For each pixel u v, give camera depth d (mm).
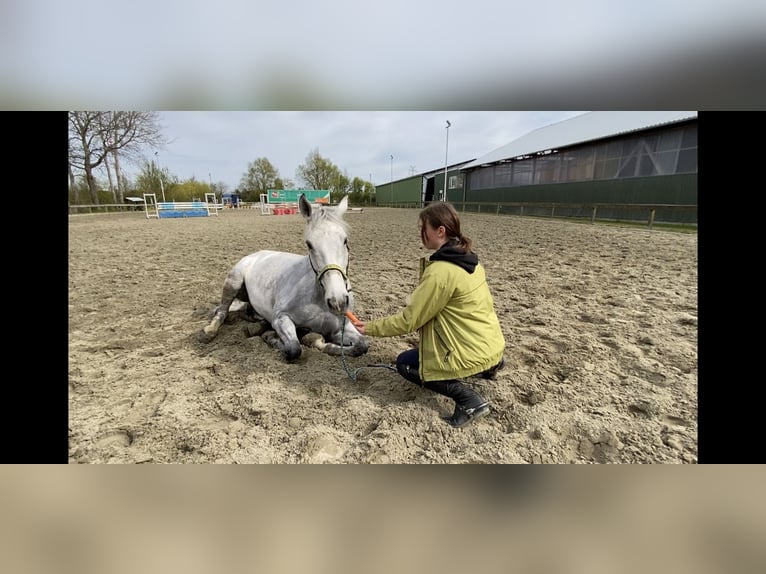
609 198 14055
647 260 6039
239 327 3377
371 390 2225
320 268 2283
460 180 26766
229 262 6652
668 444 1712
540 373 2408
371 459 1646
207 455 1673
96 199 26859
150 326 3455
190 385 2342
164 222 17578
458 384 1928
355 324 2076
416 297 1796
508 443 1741
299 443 1749
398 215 22578
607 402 2061
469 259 1820
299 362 2586
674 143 11852
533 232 10180
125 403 2162
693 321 3178
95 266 6352
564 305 3797
